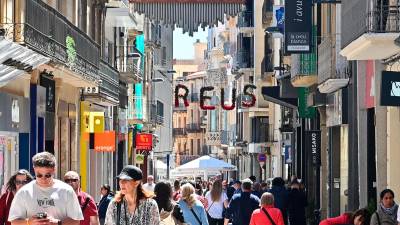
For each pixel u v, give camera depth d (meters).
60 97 45.19
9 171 35.44
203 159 70.69
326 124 50.12
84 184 51.75
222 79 141.00
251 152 88.69
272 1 74.62
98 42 55.84
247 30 91.19
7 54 29.23
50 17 37.31
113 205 17.48
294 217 40.00
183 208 27.06
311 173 55.62
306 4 43.44
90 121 52.19
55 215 16.03
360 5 31.66
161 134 111.44
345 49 33.84
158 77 106.25
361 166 39.91
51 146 42.59
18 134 36.78
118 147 68.62
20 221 15.87
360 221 24.94
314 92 50.78
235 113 115.31
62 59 38.81
